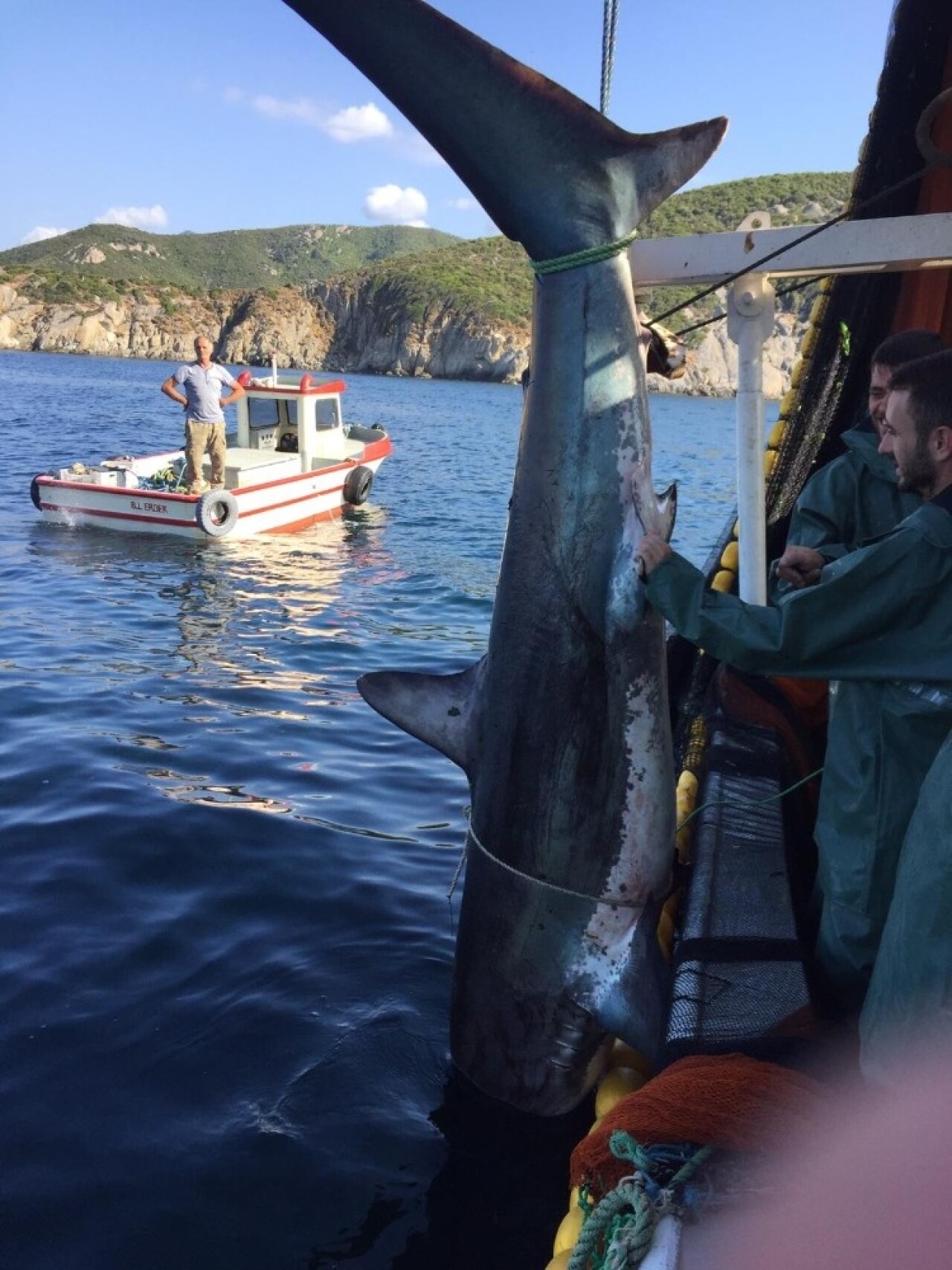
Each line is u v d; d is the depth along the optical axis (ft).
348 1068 12.28
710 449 134.72
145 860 17.99
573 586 9.70
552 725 9.94
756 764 12.09
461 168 9.32
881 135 14.97
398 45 9.02
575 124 9.09
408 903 16.66
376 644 35.53
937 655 7.47
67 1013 13.44
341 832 19.56
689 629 8.37
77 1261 9.61
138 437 108.27
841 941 8.37
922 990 5.81
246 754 23.94
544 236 9.21
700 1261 6.12
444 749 10.98
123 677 30.14
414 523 63.62
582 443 9.48
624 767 9.91
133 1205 10.26
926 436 7.63
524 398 9.90
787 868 10.27
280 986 14.08
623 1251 6.16
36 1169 10.72
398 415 186.60
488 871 10.50
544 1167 10.66
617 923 10.11
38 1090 11.93
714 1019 8.00
